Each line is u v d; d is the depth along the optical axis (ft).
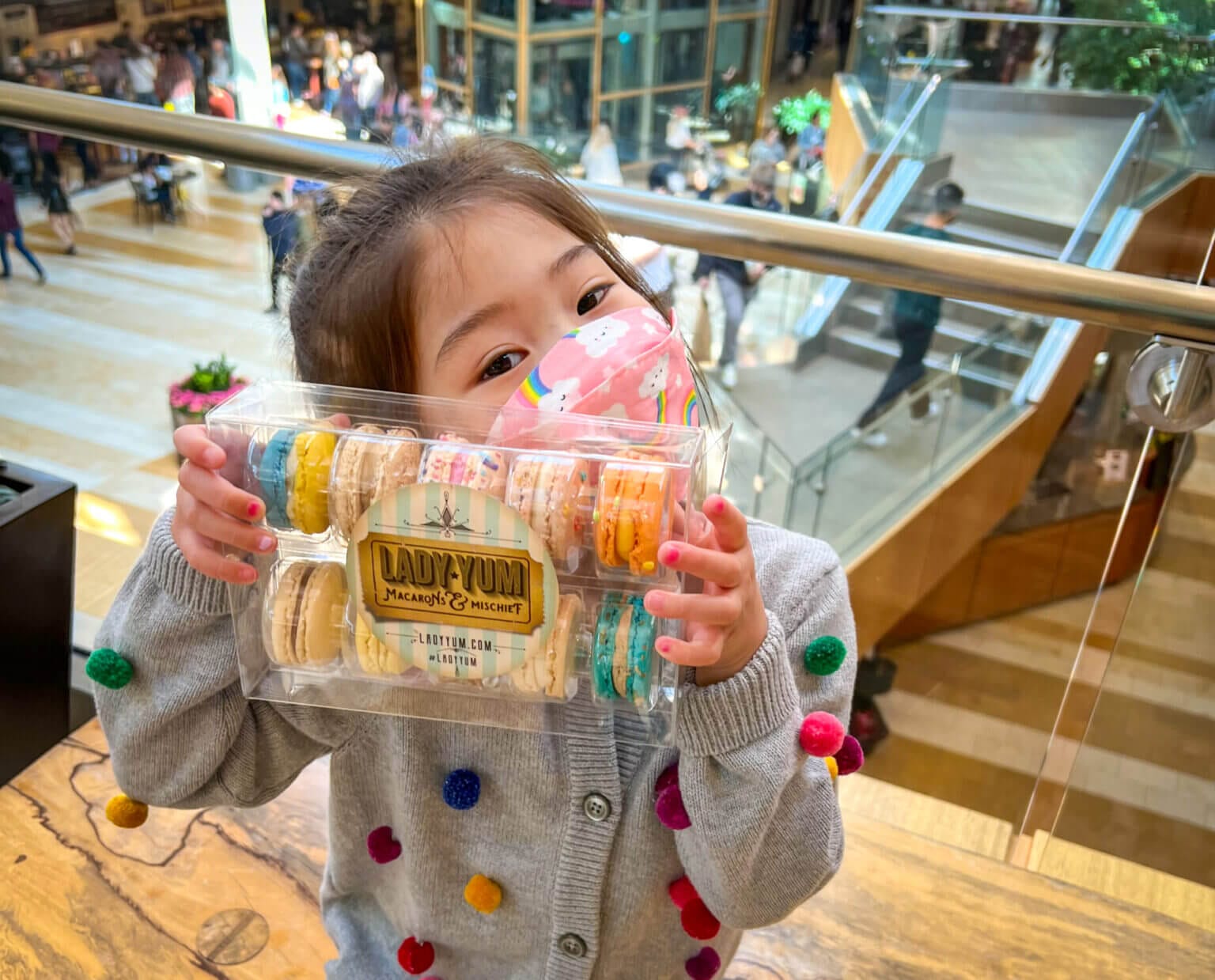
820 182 18.75
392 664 1.71
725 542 1.63
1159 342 2.98
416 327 1.99
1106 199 14.73
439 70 19.86
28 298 13.33
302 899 3.28
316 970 3.05
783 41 18.88
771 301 14.28
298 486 1.68
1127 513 5.05
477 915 2.43
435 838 2.37
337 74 18.48
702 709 1.85
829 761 2.31
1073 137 15.92
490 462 1.63
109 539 9.19
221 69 17.13
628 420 1.83
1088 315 3.02
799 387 14.62
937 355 14.12
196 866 3.38
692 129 20.12
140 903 3.24
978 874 3.45
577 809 2.19
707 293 13.76
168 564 2.12
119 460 11.09
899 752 12.48
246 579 1.78
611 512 1.57
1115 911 3.31
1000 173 15.94
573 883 2.22
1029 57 16.15
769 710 1.87
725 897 2.08
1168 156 14.57
